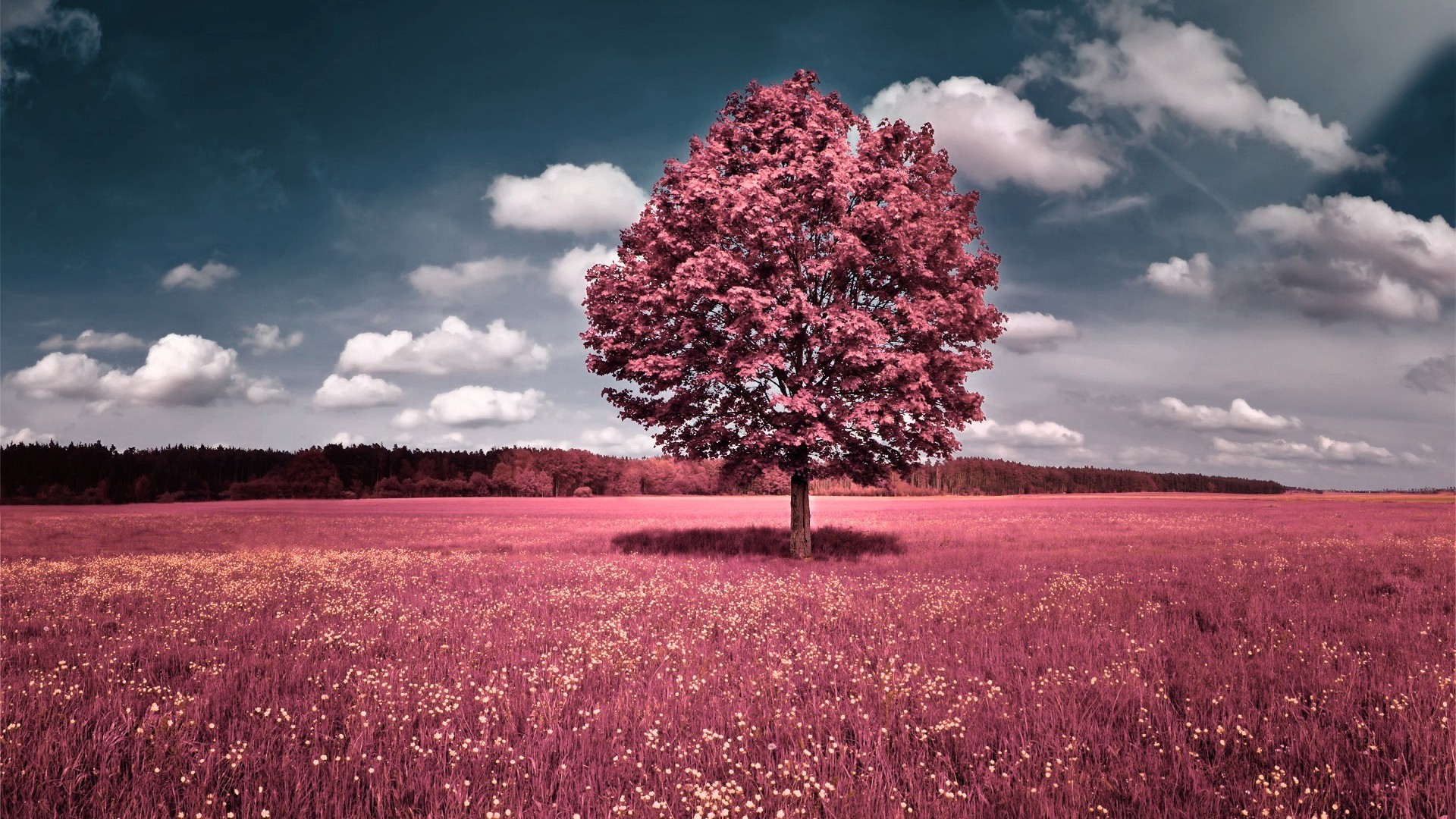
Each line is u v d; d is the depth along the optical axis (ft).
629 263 79.82
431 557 81.56
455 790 17.12
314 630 38.45
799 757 19.83
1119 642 33.32
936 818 15.94
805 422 68.59
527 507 268.82
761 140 76.38
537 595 50.65
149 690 25.94
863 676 27.68
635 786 18.24
